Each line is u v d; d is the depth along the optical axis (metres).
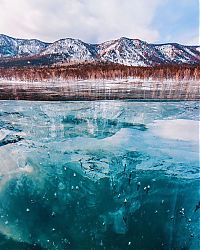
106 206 4.47
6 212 4.45
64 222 4.30
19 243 4.01
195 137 5.38
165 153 4.92
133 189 4.58
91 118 6.06
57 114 6.04
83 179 4.77
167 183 4.54
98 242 4.01
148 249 3.85
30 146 5.31
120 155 5.01
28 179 4.84
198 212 4.24
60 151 5.25
